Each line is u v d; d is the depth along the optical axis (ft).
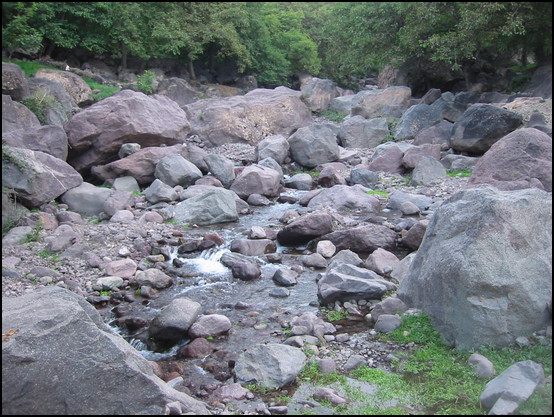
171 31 113.29
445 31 85.51
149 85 95.50
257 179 48.03
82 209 43.60
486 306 20.48
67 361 16.84
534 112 53.93
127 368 17.33
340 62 106.63
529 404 16.62
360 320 25.35
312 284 30.22
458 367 19.90
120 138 54.75
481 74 95.40
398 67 95.04
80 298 20.56
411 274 25.27
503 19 74.08
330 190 44.50
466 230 22.20
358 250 34.17
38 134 49.11
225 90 120.26
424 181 47.60
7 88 55.31
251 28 135.23
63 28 101.81
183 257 34.96
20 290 28.76
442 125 58.23
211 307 27.58
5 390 15.90
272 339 23.90
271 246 36.11
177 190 47.67
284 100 77.56
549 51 81.30
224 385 20.22
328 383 19.90
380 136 67.10
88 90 79.77
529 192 22.53
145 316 26.89
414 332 22.72
